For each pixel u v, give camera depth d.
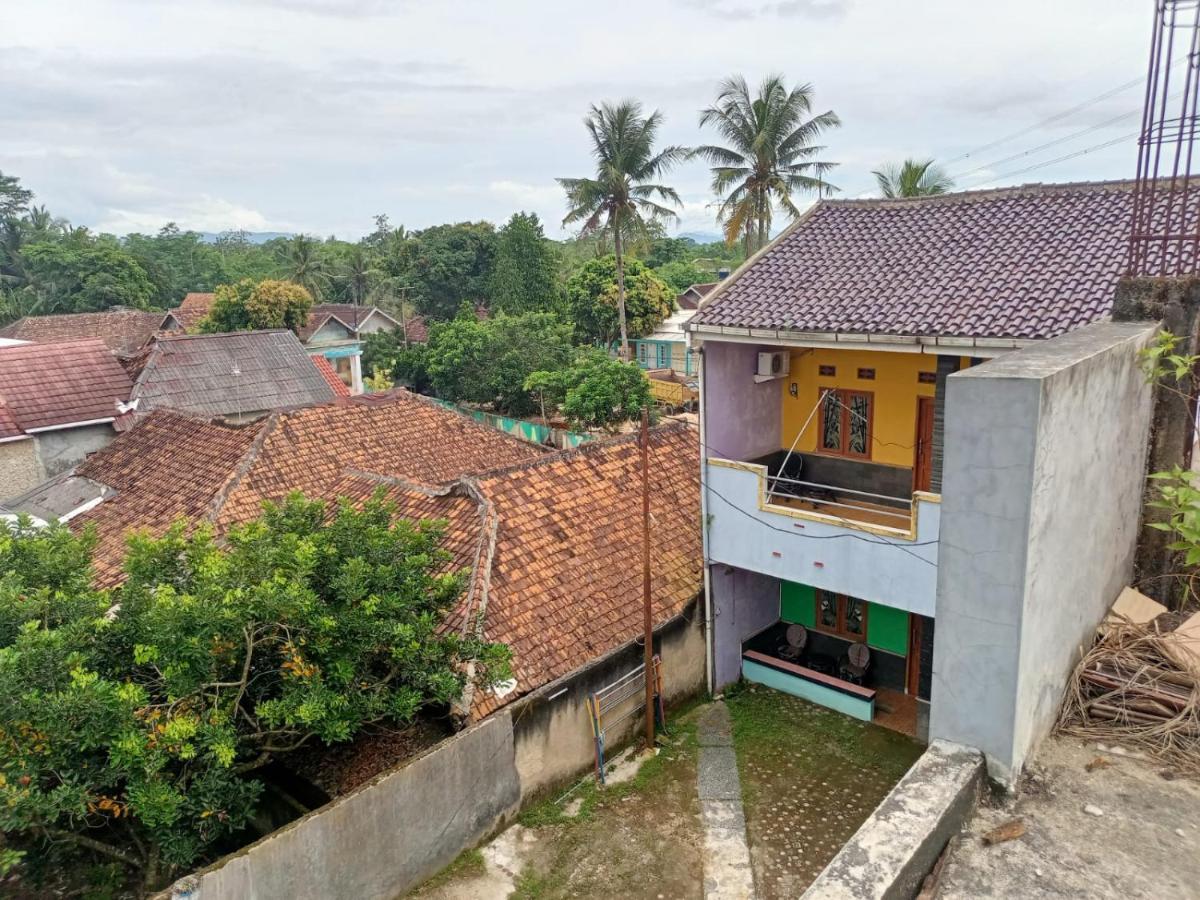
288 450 14.43
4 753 5.90
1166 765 4.50
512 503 11.91
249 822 8.62
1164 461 6.54
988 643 4.08
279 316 36.88
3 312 42.81
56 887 7.54
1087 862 3.79
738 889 8.42
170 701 6.64
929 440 11.40
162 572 7.79
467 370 31.17
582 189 30.05
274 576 7.13
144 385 21.09
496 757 8.80
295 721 7.18
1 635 6.90
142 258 52.12
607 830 9.24
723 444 11.84
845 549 10.27
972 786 4.05
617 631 10.64
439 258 46.00
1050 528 4.26
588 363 29.00
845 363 11.95
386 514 9.03
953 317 9.00
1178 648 5.29
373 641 7.60
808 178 28.92
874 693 11.59
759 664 12.58
